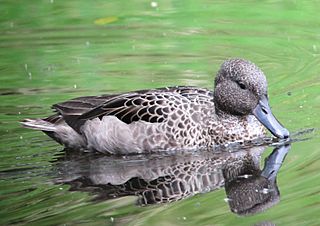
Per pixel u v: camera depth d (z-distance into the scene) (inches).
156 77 697.6
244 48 762.8
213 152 571.8
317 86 671.1
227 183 511.8
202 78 692.1
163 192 501.0
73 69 722.2
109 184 514.9
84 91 672.4
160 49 762.2
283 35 787.4
